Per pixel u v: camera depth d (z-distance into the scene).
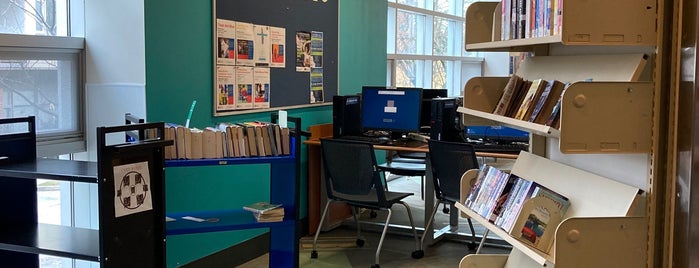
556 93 2.16
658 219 1.98
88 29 3.70
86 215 3.65
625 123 1.95
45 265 3.56
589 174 2.22
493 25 2.69
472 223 5.20
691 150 1.85
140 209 2.74
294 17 4.98
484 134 4.96
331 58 5.56
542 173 2.47
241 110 4.42
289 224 3.48
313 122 5.36
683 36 1.88
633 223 1.97
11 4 3.29
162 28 3.71
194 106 3.79
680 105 1.89
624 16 1.93
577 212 2.14
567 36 1.90
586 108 1.92
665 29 1.93
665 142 1.95
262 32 4.60
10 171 2.63
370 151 4.26
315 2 5.26
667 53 1.93
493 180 2.54
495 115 2.49
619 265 1.99
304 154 5.19
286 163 3.57
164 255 2.91
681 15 1.88
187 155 3.17
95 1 3.67
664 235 1.96
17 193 2.96
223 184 4.33
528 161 2.62
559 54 2.53
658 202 1.97
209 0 4.09
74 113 3.69
